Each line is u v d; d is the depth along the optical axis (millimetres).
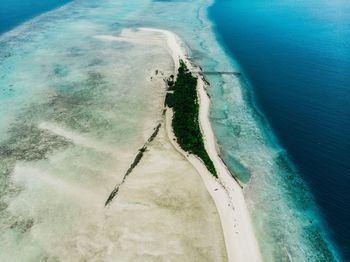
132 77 66250
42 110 55688
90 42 84438
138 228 35438
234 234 35469
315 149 49469
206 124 53438
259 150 48875
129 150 46406
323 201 41125
